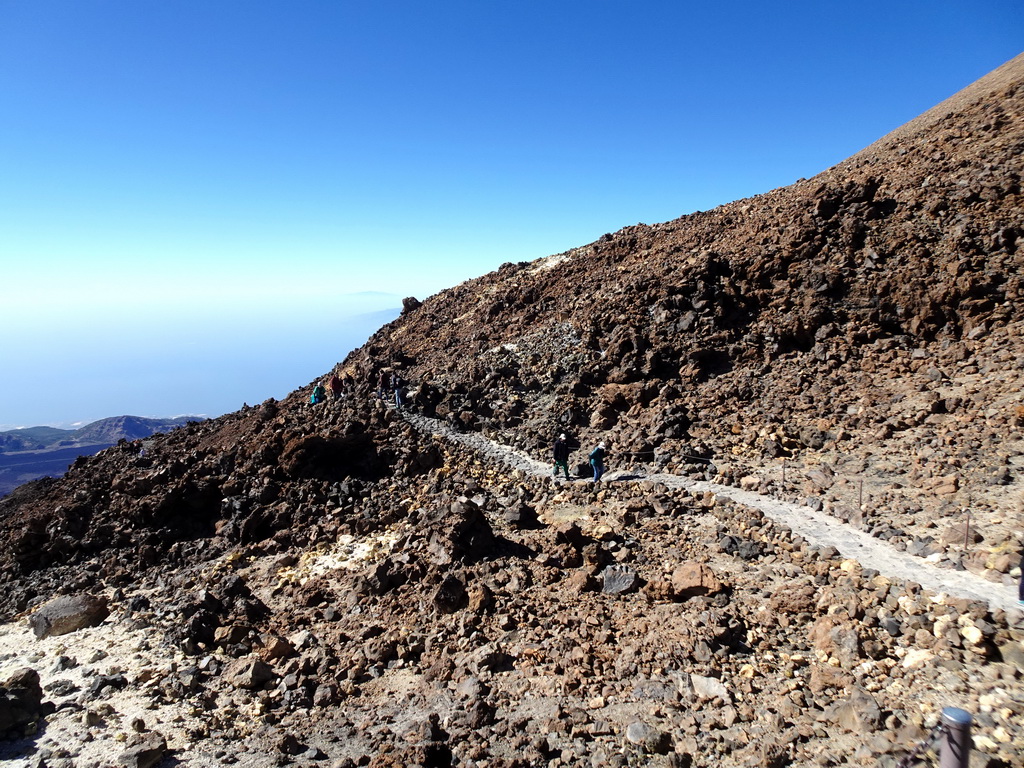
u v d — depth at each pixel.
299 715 11.73
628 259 41.91
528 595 15.16
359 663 13.12
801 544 15.84
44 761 10.23
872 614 12.16
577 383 29.72
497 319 42.25
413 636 13.81
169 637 14.77
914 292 26.56
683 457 23.17
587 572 15.55
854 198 32.31
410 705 11.73
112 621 16.50
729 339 29.23
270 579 18.17
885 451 20.59
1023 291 24.47
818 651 11.76
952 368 23.66
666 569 15.86
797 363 27.12
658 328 30.67
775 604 13.44
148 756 10.16
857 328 27.28
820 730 9.73
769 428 23.69
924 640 11.12
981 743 8.62
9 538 24.17
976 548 14.07
